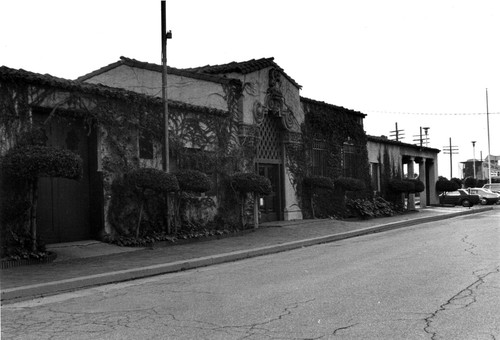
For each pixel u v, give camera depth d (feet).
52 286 28.66
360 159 87.71
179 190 47.83
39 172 35.09
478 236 50.78
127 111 47.06
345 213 79.51
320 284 27.48
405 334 17.63
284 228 60.59
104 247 43.09
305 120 74.49
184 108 53.31
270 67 65.98
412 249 41.88
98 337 18.61
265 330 18.74
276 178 68.85
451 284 26.05
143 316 21.79
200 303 24.00
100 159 44.83
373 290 25.25
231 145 59.36
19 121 38.11
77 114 43.24
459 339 16.93
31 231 37.11
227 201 57.82
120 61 63.36
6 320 21.84
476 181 250.37
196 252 42.32
